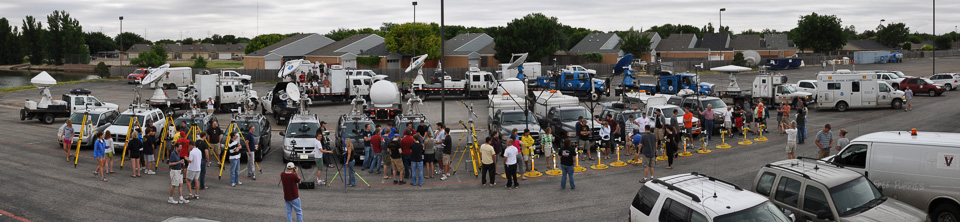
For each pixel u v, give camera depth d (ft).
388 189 56.29
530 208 49.14
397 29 246.27
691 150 74.28
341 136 69.62
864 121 96.17
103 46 596.70
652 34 303.07
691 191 34.35
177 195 53.16
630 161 67.05
